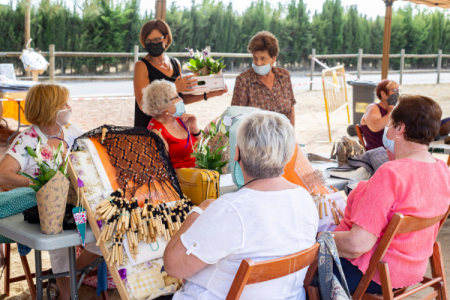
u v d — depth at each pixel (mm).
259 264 1522
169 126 3074
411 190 2027
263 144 1640
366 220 2018
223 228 1582
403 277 2168
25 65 9258
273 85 4012
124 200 2088
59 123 2762
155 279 2025
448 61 26734
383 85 4363
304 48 24047
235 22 22453
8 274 2980
